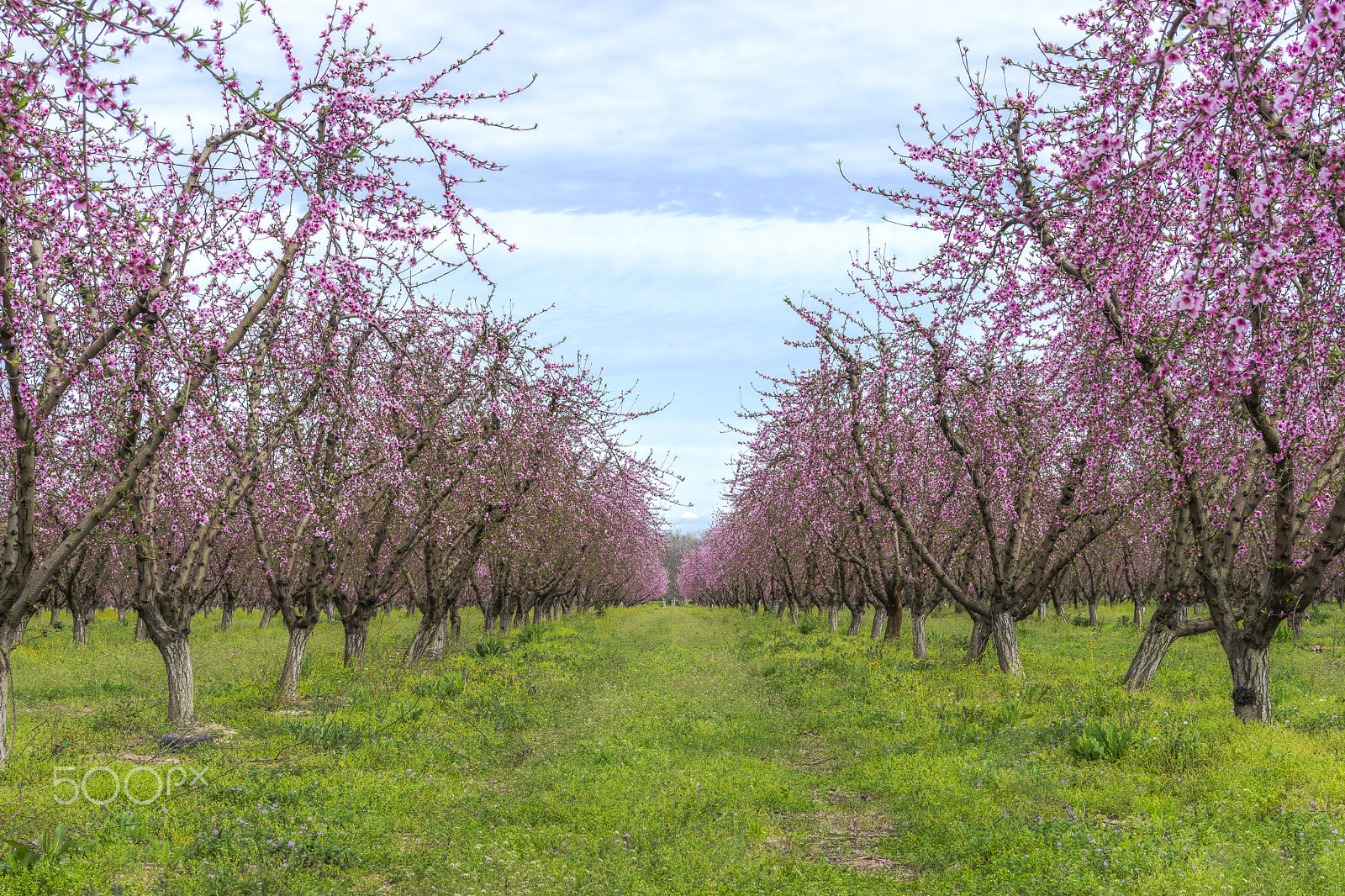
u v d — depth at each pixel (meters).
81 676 17.55
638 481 24.45
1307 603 10.31
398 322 11.61
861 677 16.59
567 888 6.17
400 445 15.00
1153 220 8.01
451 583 21.12
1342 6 4.98
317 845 6.78
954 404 15.23
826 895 6.13
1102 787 8.31
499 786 9.29
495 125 7.28
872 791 9.05
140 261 6.87
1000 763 9.38
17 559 8.45
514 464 17.86
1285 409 10.17
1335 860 5.86
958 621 33.75
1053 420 12.97
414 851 6.93
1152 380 9.02
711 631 35.84
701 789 8.77
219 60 5.79
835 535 22.55
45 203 6.78
